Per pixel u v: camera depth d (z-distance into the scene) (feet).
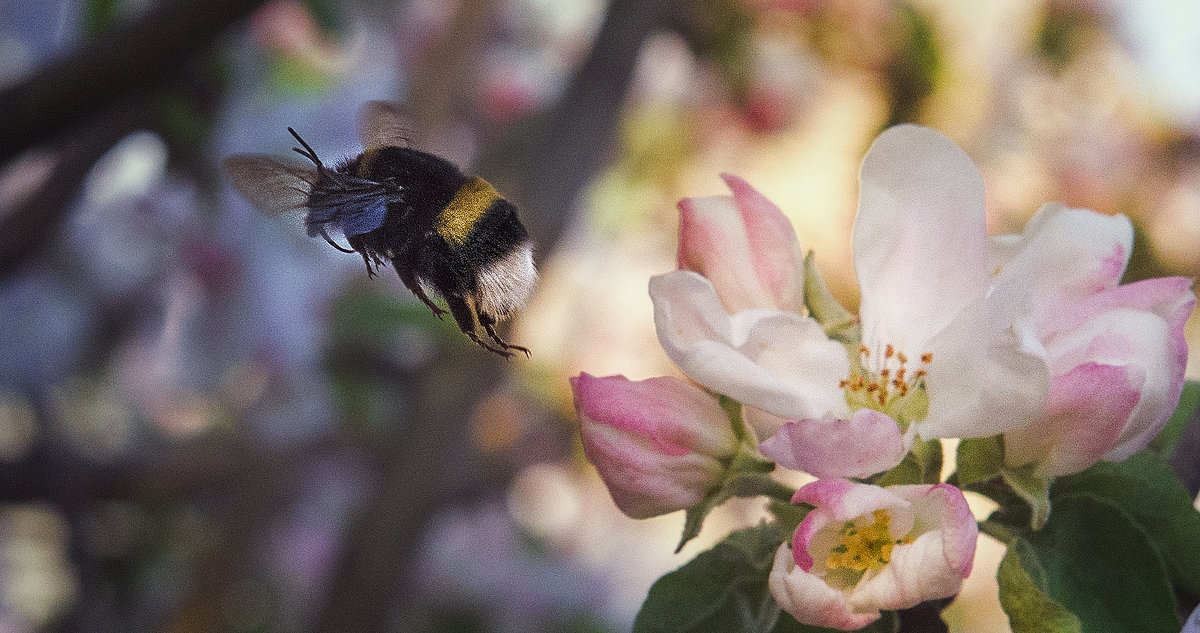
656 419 1.02
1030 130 2.36
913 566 0.98
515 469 2.47
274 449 2.41
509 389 2.42
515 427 2.45
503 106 2.43
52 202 1.77
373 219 1.13
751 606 1.03
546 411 2.48
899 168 1.03
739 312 1.04
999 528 1.03
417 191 1.14
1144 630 1.01
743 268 1.04
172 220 2.38
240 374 2.50
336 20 1.92
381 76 2.31
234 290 2.40
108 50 1.32
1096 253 1.02
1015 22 2.32
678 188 2.43
